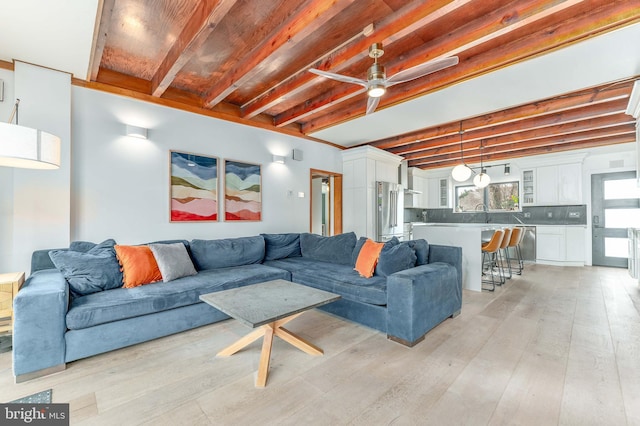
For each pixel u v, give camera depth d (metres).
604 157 6.10
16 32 2.27
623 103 3.68
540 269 5.79
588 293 3.97
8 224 2.66
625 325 2.81
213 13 2.00
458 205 8.32
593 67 2.68
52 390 1.77
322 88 3.74
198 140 3.94
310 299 2.18
